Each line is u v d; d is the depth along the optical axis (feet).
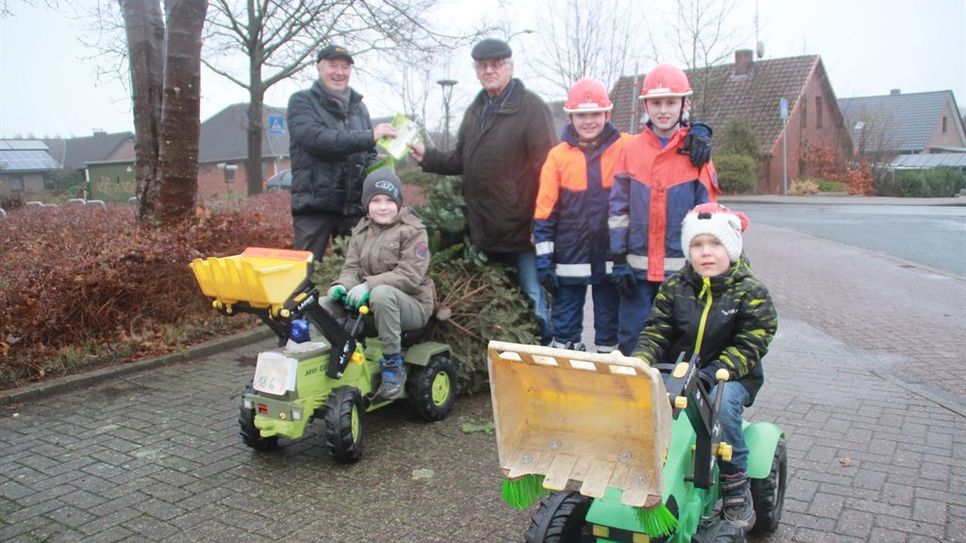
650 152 15.71
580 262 17.51
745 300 10.69
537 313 19.51
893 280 34.94
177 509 12.97
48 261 22.26
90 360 21.11
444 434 16.37
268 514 12.74
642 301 16.16
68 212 37.88
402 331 16.34
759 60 128.36
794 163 120.06
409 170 47.70
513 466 8.63
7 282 20.57
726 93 124.98
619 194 16.06
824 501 12.87
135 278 22.89
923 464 14.32
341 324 15.58
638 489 8.03
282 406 14.32
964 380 19.62
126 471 14.58
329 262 19.13
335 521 12.46
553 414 8.77
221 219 27.20
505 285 19.43
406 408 18.02
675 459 8.89
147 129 30.07
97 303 21.99
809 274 37.35
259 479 14.16
